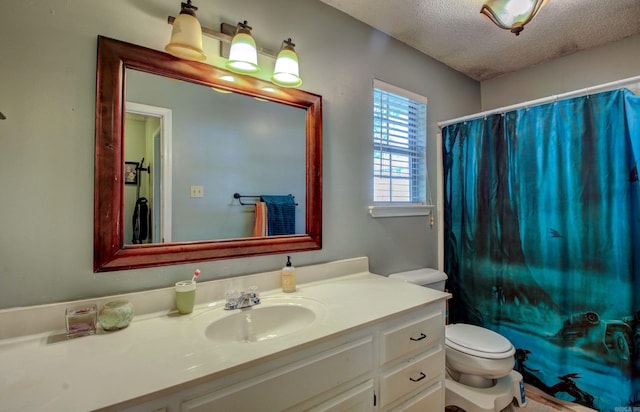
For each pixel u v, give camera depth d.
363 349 1.08
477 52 2.23
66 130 1.02
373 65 1.91
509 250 1.91
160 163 1.20
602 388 1.57
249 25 1.40
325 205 1.68
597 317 1.58
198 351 0.86
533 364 1.81
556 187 1.71
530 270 1.82
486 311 2.03
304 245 1.57
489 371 1.53
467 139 2.13
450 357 1.63
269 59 1.47
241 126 1.40
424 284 1.93
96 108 1.06
